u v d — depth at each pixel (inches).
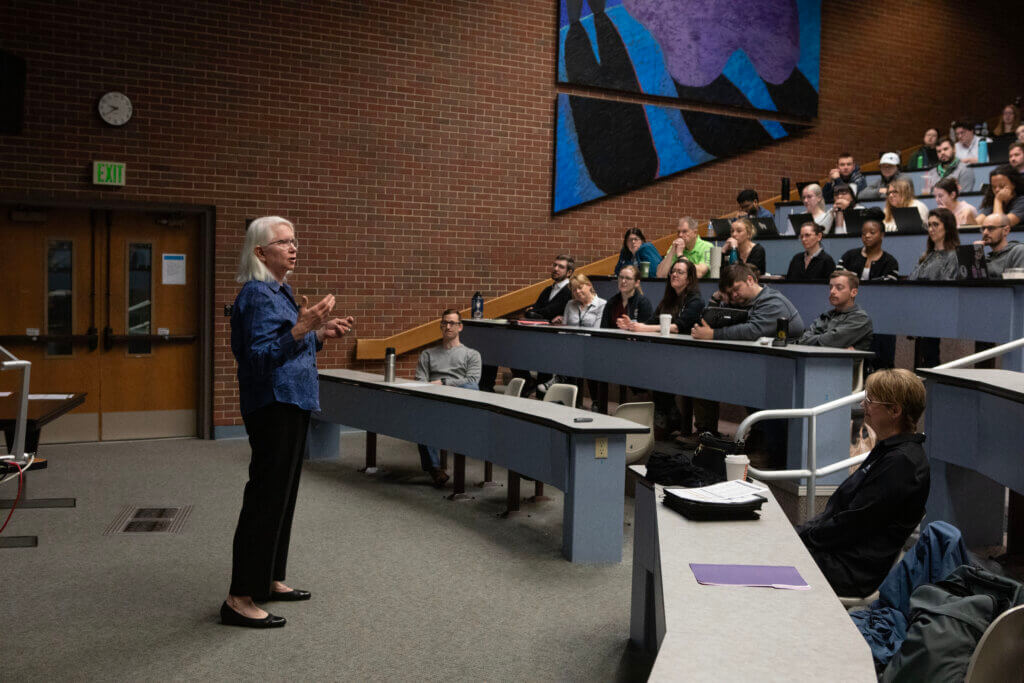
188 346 337.1
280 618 154.6
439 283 370.6
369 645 146.8
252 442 152.1
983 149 428.1
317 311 140.8
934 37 489.1
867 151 470.9
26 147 306.3
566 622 158.7
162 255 331.9
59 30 307.9
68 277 320.5
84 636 148.3
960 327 258.7
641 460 236.1
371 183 355.9
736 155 434.6
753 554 106.0
